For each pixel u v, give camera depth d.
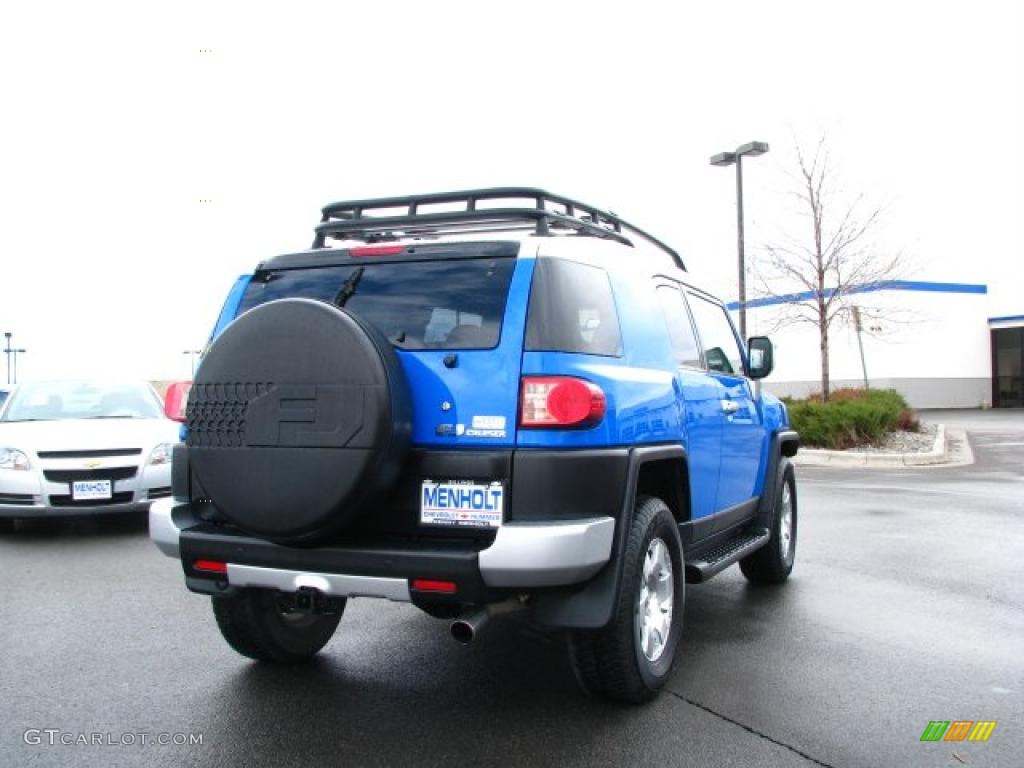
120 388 9.96
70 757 3.47
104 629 5.18
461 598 3.42
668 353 4.55
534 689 4.24
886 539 8.16
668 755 3.48
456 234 4.35
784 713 3.92
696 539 4.84
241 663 4.62
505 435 3.52
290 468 3.45
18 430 8.50
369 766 3.39
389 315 3.86
